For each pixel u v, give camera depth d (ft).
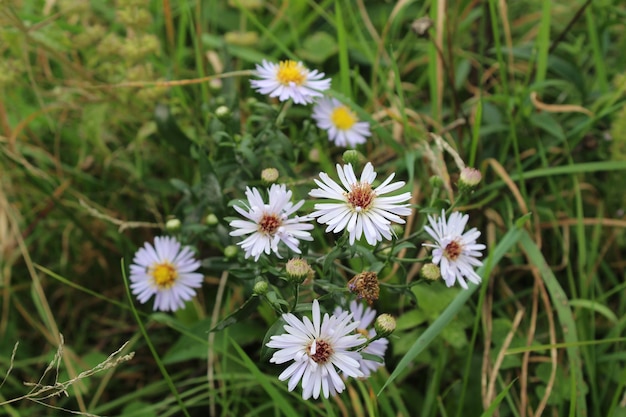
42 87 1.31
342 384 0.75
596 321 1.09
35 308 1.18
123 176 1.23
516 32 1.40
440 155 1.05
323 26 1.43
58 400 1.07
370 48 1.38
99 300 1.19
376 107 1.24
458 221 0.82
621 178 1.15
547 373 0.99
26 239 1.19
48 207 1.19
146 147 1.23
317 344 0.75
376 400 0.91
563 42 1.36
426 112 1.26
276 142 1.00
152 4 1.38
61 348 0.85
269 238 0.79
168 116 1.10
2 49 1.23
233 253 0.90
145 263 0.96
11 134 1.18
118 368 1.11
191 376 1.09
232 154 0.99
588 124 1.13
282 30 1.41
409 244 0.83
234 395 1.02
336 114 1.07
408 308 1.08
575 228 1.15
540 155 1.14
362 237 0.92
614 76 1.29
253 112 1.10
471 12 1.38
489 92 1.30
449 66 1.17
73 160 1.28
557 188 1.18
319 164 1.15
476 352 1.03
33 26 1.12
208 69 1.31
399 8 1.25
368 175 0.80
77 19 1.29
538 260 0.99
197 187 1.03
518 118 1.17
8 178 1.19
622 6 1.34
